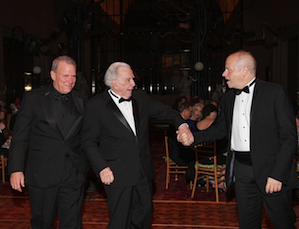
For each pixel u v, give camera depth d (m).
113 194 2.41
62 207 2.44
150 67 18.56
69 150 2.42
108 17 19.03
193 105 5.11
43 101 2.38
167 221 3.56
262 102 2.18
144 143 2.48
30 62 13.80
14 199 4.33
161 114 2.62
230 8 18.14
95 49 18.36
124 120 2.41
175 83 18.38
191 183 4.90
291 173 2.20
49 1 15.30
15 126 2.37
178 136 2.55
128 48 18.84
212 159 4.48
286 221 2.23
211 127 2.65
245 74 2.24
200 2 8.79
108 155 2.42
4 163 5.30
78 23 9.46
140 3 19.02
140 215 2.54
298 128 4.09
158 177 5.61
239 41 17.09
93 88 16.53
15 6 12.14
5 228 3.38
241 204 2.34
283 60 13.95
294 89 13.20
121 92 2.40
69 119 2.42
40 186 2.36
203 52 9.27
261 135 2.18
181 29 9.06
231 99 2.41
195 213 3.82
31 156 2.41
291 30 12.29
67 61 2.36
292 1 12.00
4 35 11.93
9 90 12.30
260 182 2.19
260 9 16.92
